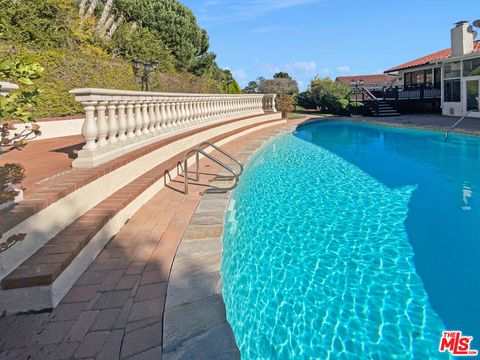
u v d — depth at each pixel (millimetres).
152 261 4051
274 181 9258
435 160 11617
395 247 5156
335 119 26000
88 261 3969
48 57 12945
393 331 3334
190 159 9977
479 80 20969
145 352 2557
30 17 14008
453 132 16266
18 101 3098
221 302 3195
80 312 3094
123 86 16875
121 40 20531
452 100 23578
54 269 3227
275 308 3682
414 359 2971
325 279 4277
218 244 4547
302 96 40719
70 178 4832
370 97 28984
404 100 27953
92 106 5727
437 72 27922
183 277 3672
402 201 7312
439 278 4277
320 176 9789
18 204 3652
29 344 2699
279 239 5473
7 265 3188
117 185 5957
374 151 13828
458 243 5270
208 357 2482
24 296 3105
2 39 12164
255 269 4500
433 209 6789
